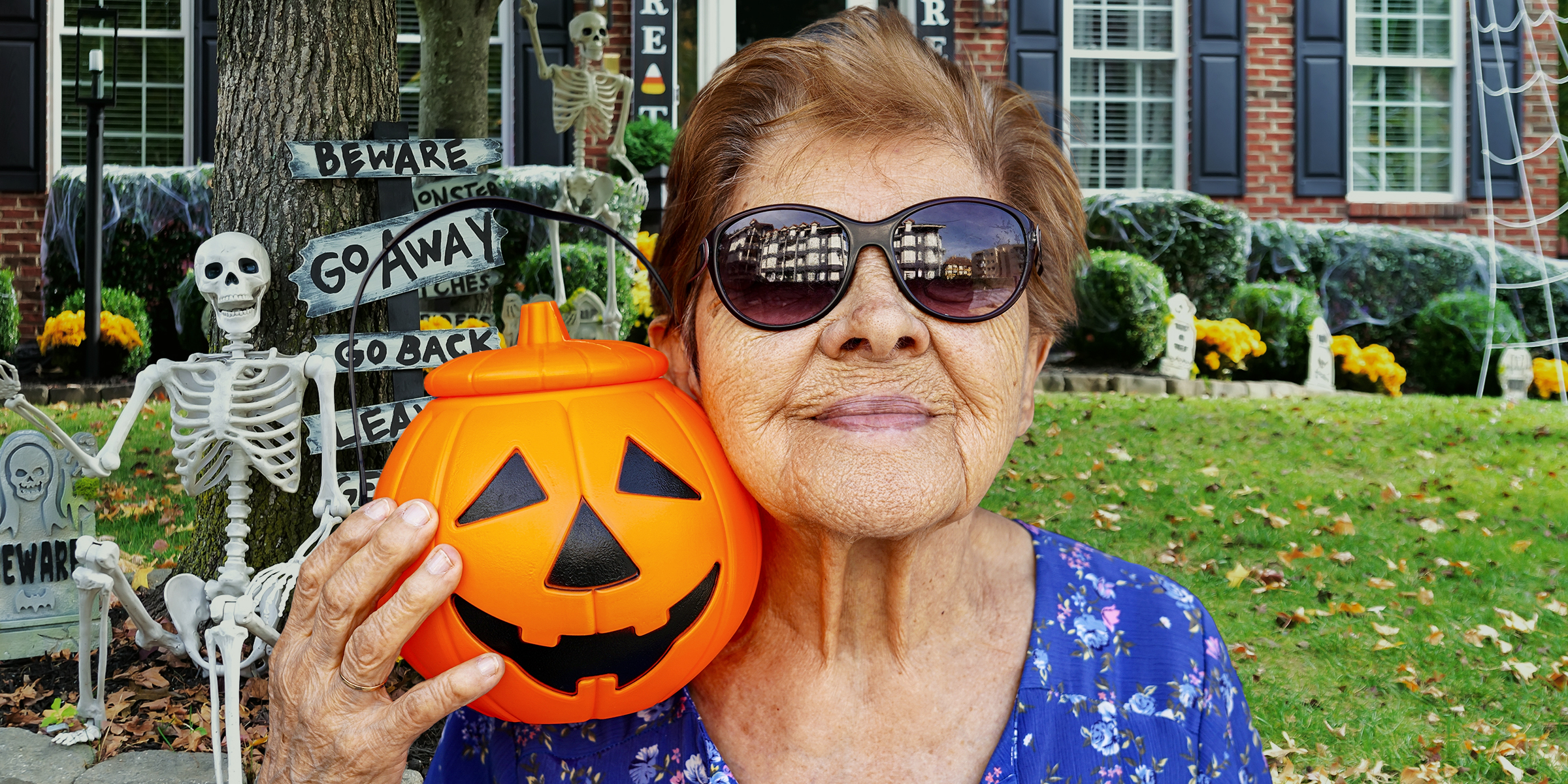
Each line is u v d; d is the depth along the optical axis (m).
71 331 9.70
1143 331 10.27
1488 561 5.70
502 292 10.31
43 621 4.08
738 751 1.10
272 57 4.03
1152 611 1.14
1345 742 3.91
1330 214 12.51
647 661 0.97
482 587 0.92
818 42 1.04
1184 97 12.48
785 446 0.98
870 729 1.09
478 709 1.01
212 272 3.64
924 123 1.01
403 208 4.09
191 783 3.15
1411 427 8.42
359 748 0.88
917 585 1.08
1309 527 6.06
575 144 7.50
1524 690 4.35
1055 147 1.14
